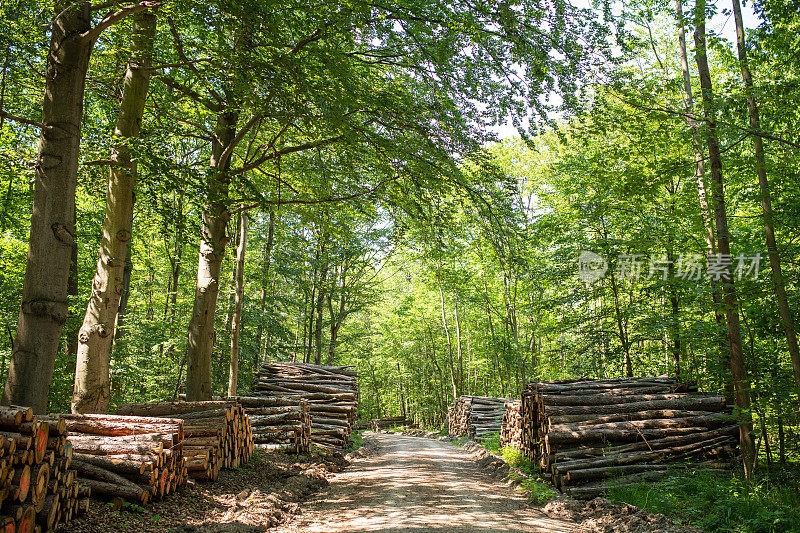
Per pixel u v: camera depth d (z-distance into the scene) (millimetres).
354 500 7957
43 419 4703
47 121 7215
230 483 7828
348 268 29328
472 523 6500
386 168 10109
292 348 26531
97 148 10578
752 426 9359
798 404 10016
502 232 10852
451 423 30812
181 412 8445
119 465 5902
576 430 9727
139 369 17281
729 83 9375
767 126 9539
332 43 8250
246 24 7141
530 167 25203
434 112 9336
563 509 7742
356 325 39969
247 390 17672
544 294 25125
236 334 15484
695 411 10773
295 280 26609
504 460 13500
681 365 15531
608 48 8375
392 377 47250
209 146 16172
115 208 8406
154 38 8547
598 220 15789
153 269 24109
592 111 9469
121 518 5379
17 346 6695
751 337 11344
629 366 16375
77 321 14297
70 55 7363
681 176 10703
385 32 8055
